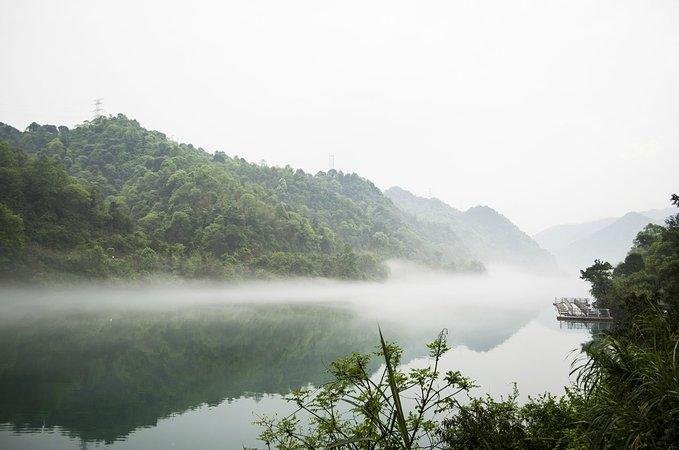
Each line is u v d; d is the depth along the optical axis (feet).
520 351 134.10
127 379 116.57
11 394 101.81
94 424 82.89
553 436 22.07
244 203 504.43
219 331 198.70
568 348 138.92
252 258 435.12
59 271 287.07
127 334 185.78
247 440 73.72
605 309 189.67
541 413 26.50
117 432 78.43
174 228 426.51
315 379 116.26
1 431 79.00
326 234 572.10
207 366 131.64
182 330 200.23
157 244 386.52
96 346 159.12
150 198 483.10
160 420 84.58
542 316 249.96
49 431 79.15
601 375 16.22
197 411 90.17
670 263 109.70
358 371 20.40
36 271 272.51
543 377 96.68
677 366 13.89
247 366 131.34
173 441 73.56
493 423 24.41
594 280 197.77
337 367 21.15
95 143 598.75
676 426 12.56
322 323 226.38
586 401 18.29
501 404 27.30
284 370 126.41
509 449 22.36
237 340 176.45
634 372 14.78
